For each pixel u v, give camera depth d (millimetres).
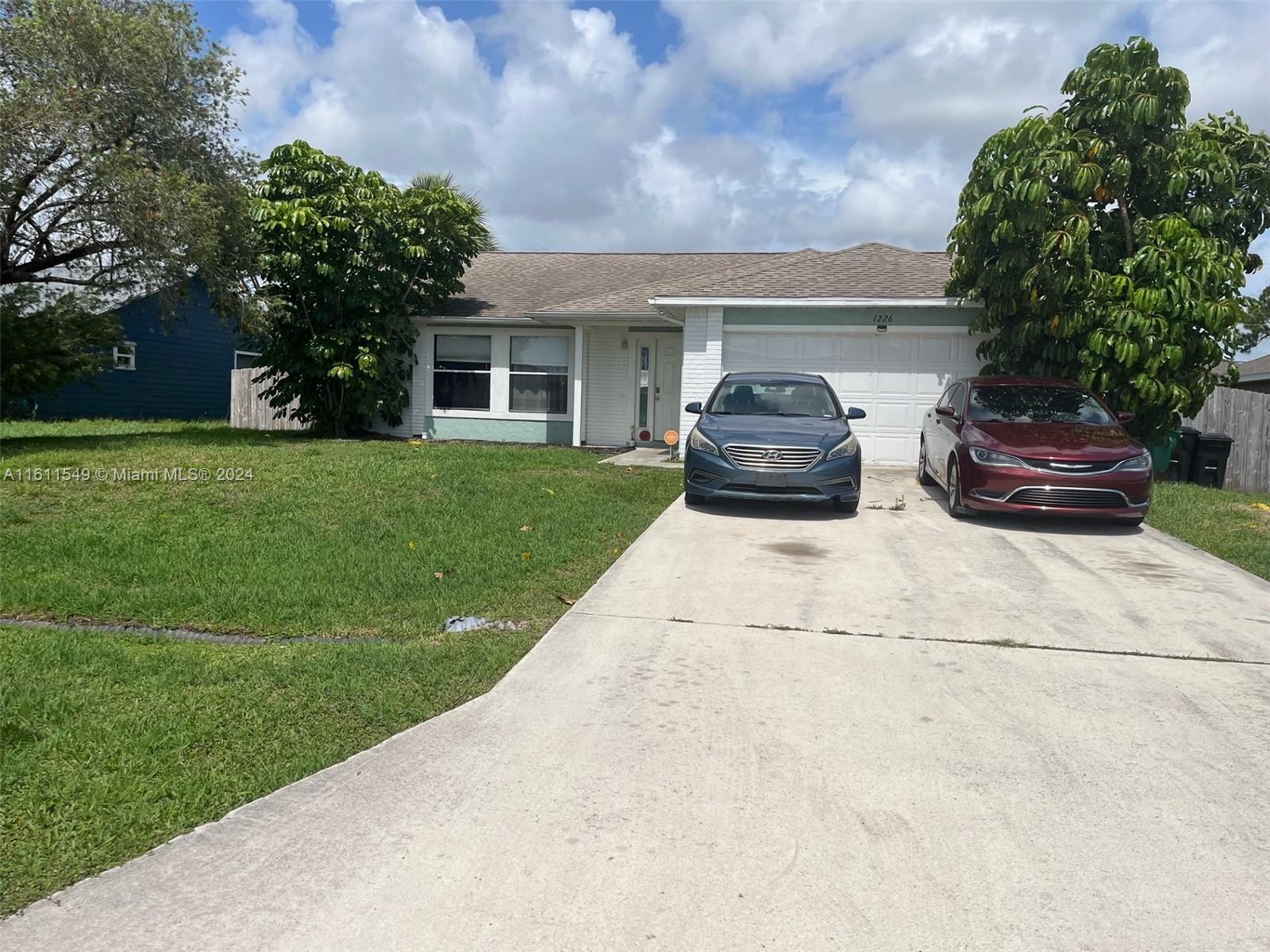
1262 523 9742
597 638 5637
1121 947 2814
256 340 16875
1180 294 11406
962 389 11117
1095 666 5336
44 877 3043
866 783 3832
